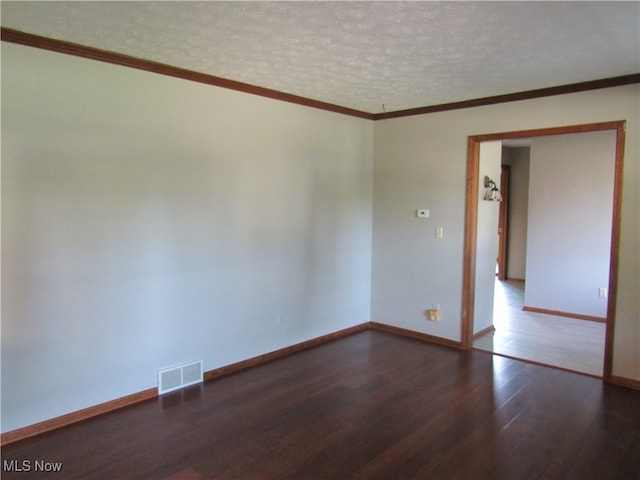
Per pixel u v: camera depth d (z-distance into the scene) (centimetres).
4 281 259
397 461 251
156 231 322
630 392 340
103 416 300
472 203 431
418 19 232
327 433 280
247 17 232
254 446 266
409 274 481
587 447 264
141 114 308
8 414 266
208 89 344
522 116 392
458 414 305
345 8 220
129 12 227
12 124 256
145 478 235
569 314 579
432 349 443
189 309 346
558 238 583
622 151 341
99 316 298
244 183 374
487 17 229
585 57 292
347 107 452
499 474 238
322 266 453
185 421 294
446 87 371
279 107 395
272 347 412
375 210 504
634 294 343
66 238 280
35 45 260
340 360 411
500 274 845
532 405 318
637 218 338
